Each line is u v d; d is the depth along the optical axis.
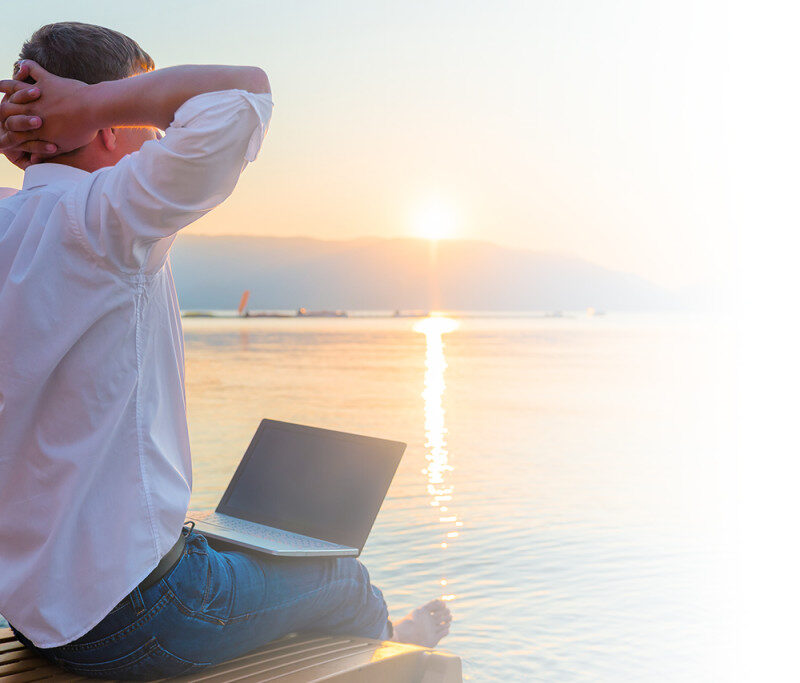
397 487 5.41
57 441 1.20
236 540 1.46
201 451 6.60
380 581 3.52
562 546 4.04
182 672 1.35
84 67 1.26
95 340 1.19
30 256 1.18
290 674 1.38
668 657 2.74
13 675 1.36
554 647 2.81
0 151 1.30
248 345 26.66
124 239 1.15
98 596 1.21
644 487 5.46
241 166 1.16
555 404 10.34
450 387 12.52
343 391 11.71
